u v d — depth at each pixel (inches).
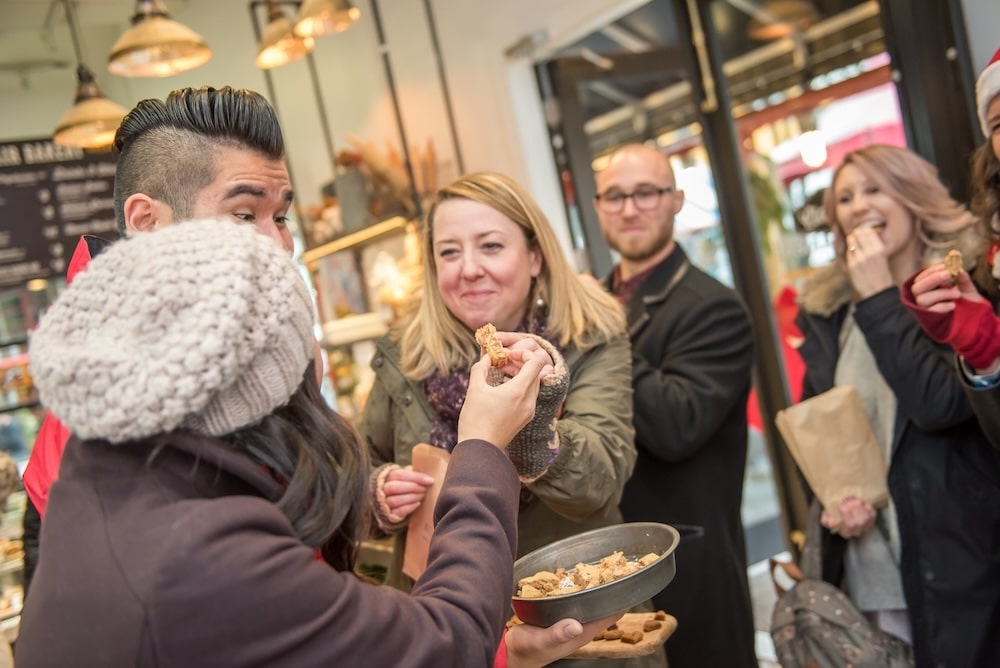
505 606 35.2
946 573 74.0
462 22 154.6
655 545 50.5
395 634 30.8
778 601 81.4
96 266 31.7
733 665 83.4
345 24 132.0
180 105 49.3
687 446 82.3
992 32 93.5
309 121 204.7
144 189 49.6
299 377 32.9
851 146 122.2
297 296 32.4
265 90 217.6
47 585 30.2
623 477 61.1
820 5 122.9
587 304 66.5
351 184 159.3
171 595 28.4
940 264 65.0
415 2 164.6
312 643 29.7
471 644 32.4
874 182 81.7
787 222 132.4
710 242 140.2
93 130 143.9
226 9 210.8
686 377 84.9
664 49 136.6
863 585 80.7
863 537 80.9
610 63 142.8
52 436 51.3
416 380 67.7
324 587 30.4
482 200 64.4
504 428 40.2
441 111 163.9
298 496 32.2
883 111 117.4
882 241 81.7
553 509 58.9
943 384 71.7
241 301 29.9
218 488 31.4
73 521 30.7
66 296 31.6
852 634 75.9
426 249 68.3
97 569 29.2
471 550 34.8
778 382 135.0
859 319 76.2
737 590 85.3
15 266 188.1
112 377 28.6
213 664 28.6
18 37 231.5
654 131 144.6
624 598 43.2
